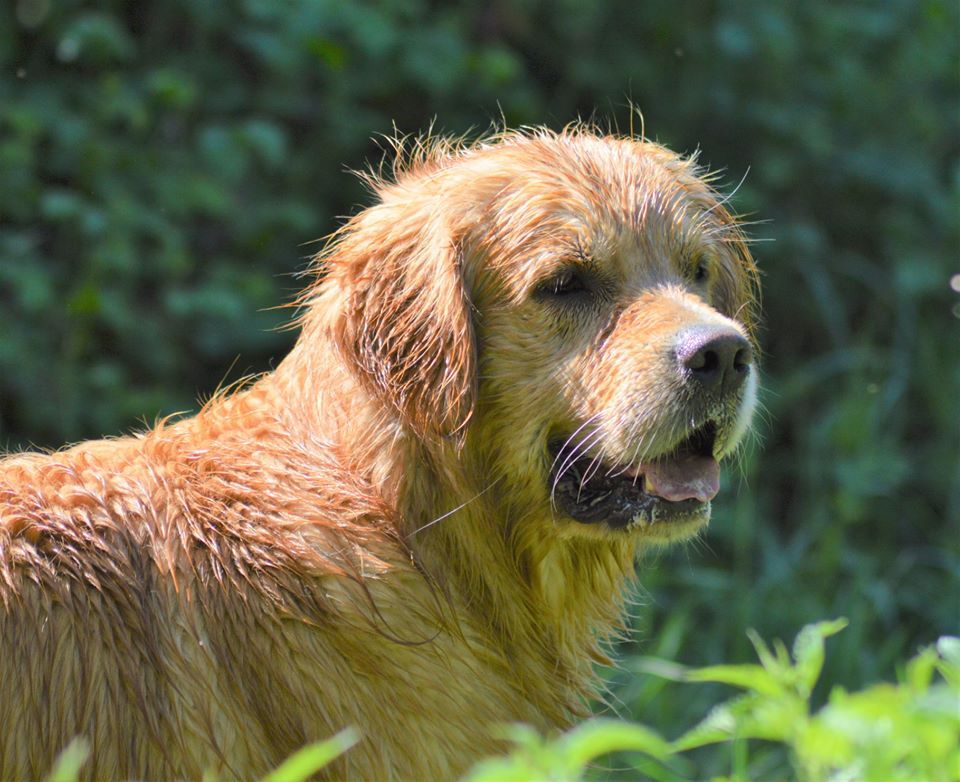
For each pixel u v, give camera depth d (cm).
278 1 1437
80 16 1445
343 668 577
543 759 356
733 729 418
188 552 580
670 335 624
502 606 644
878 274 1655
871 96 1708
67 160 1375
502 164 660
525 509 648
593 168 663
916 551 1451
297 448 627
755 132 1666
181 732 556
